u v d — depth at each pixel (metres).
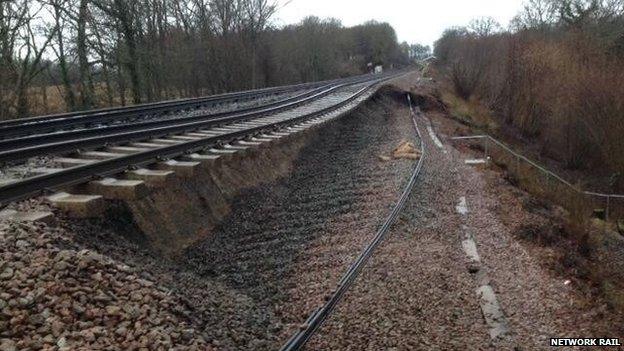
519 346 6.99
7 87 24.66
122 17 27.06
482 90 45.25
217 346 5.52
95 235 6.97
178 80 40.50
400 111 35.91
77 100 30.62
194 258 8.41
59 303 4.99
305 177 14.83
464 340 6.92
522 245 11.27
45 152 9.34
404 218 11.48
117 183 7.91
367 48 102.19
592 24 40.22
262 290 7.72
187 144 10.98
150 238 8.01
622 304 9.05
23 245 5.65
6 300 4.71
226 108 23.09
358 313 7.06
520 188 18.81
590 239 13.88
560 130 30.89
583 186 25.11
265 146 14.13
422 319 7.28
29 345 4.36
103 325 5.02
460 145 25.09
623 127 26.14
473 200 14.25
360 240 9.78
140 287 5.84
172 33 40.62
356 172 15.94
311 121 20.38
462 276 8.92
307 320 6.59
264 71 52.16
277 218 11.03
